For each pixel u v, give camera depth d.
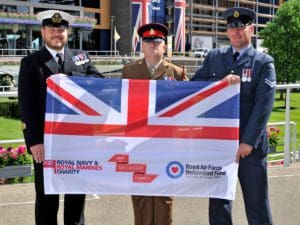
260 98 3.63
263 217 3.81
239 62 3.72
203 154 3.73
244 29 3.67
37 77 3.75
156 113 3.70
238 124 3.68
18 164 6.20
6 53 59.78
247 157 3.75
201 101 3.68
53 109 3.66
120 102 3.69
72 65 3.89
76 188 3.74
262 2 118.19
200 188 3.77
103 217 4.52
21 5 64.31
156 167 3.74
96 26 76.31
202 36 106.00
